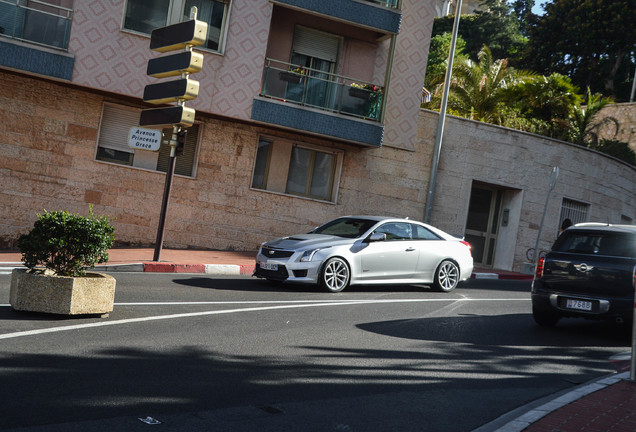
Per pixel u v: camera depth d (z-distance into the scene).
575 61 53.94
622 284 9.38
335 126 18.98
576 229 10.23
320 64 20.28
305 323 8.98
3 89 17.09
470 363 7.54
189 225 18.80
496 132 22.39
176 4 17.80
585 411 5.61
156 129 14.68
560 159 23.50
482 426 5.30
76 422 4.56
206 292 11.01
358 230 13.16
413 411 5.55
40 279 7.82
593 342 9.48
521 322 10.77
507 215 23.31
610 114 40.06
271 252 12.31
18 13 16.23
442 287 13.85
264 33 18.27
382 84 20.77
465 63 32.06
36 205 17.47
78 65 16.77
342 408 5.44
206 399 5.36
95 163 17.86
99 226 8.28
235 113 18.06
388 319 9.91
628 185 26.81
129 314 8.52
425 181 21.33
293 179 20.03
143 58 17.33
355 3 19.09
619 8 50.62
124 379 5.70
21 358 6.04
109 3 16.98
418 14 20.86
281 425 4.89
